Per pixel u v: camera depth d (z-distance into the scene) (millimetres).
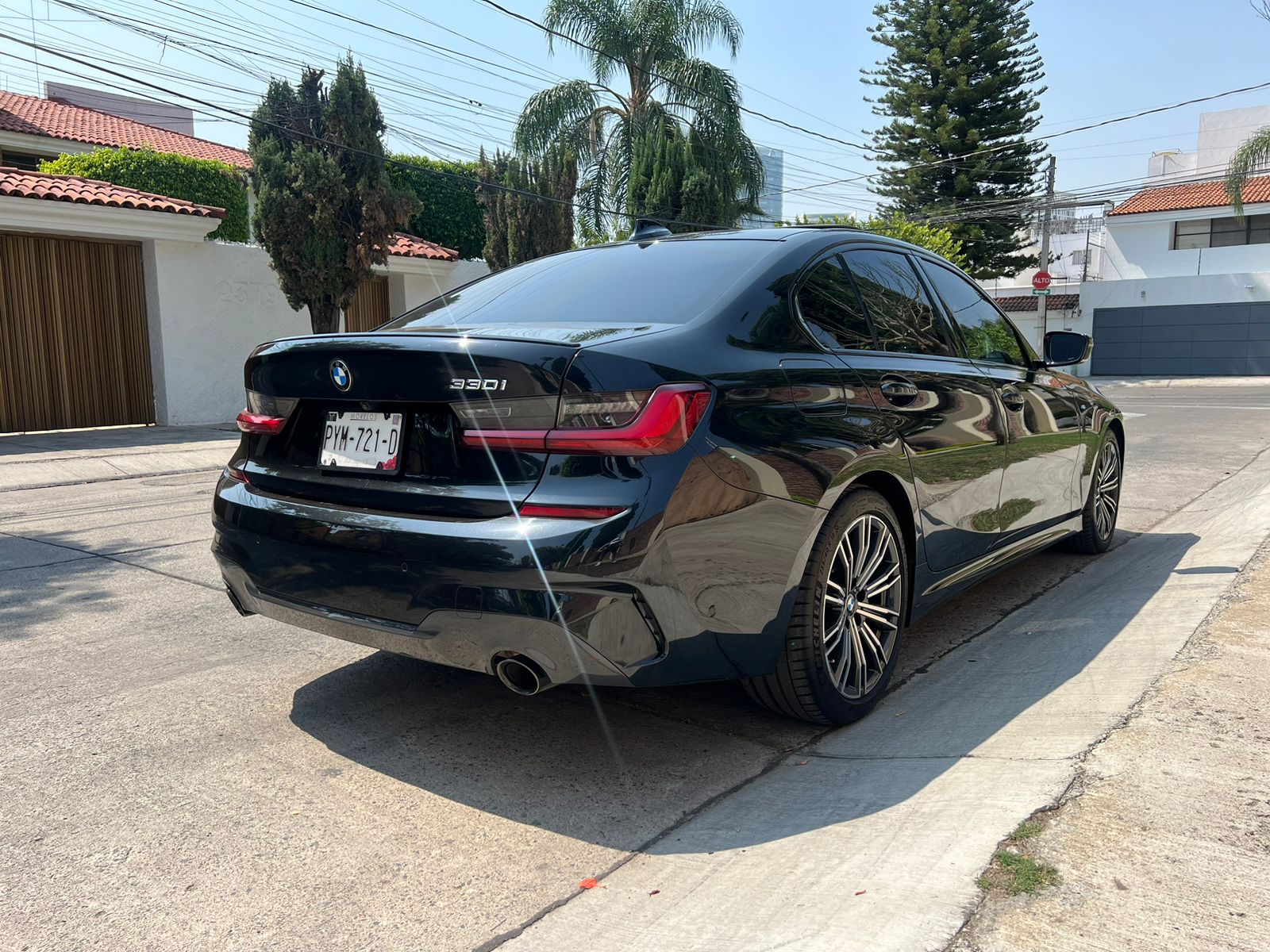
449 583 2207
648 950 1770
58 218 11547
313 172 12844
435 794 2430
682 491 2180
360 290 16328
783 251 2898
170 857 2139
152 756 2660
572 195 18656
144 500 7227
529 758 2633
